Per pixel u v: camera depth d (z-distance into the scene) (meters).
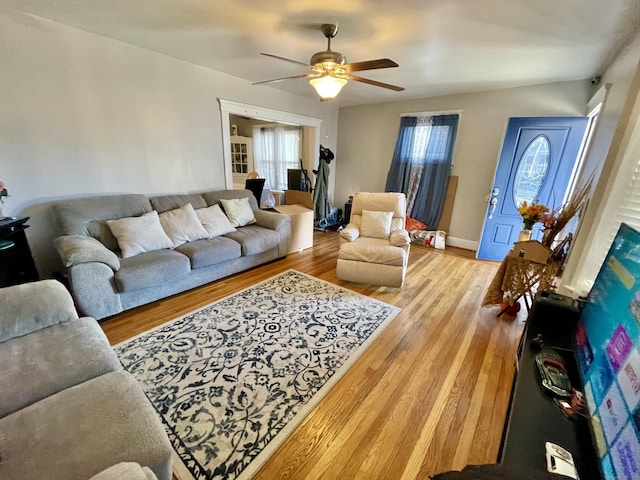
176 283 2.57
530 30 2.07
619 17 1.79
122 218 2.60
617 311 1.01
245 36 2.38
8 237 2.03
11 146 2.19
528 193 3.55
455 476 0.68
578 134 3.19
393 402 1.57
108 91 2.60
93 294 2.04
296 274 3.24
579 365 1.20
